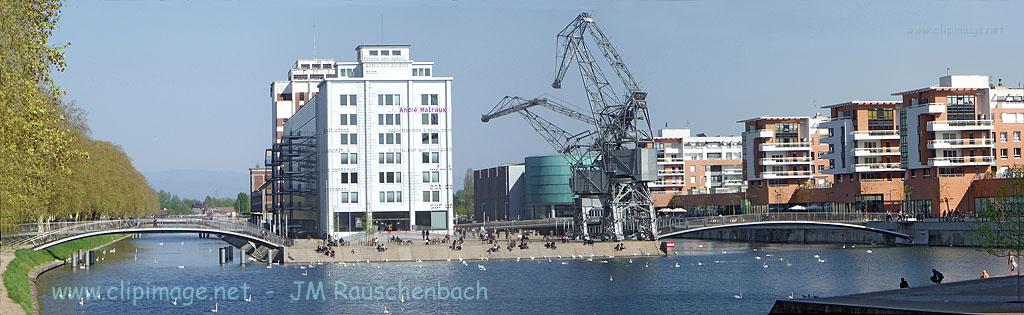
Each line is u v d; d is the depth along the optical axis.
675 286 138.62
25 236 164.50
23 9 80.75
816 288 131.25
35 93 83.25
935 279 110.31
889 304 75.69
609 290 135.00
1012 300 78.00
